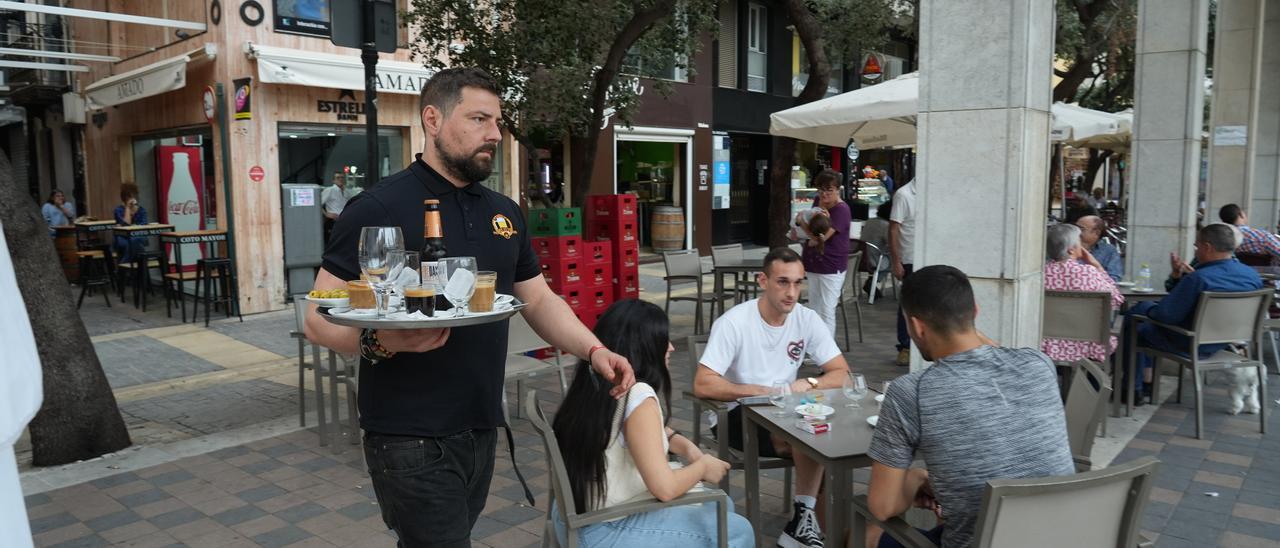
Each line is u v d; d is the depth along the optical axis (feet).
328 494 15.23
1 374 2.92
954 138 14.02
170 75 35.83
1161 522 13.69
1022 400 7.72
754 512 11.74
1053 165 66.59
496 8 25.13
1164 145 27.22
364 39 19.72
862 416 10.87
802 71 68.54
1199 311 17.87
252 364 26.81
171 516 14.29
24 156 64.90
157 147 40.47
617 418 8.73
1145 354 19.79
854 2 42.39
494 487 15.52
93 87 43.86
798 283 13.05
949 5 13.87
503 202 8.10
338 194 38.34
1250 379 19.66
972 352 7.97
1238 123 36.65
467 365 7.43
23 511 3.03
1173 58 26.84
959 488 7.68
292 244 36.99
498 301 6.95
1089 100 71.00
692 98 56.49
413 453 7.20
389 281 6.23
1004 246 13.66
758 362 13.35
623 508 8.64
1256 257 26.99
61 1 48.29
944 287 8.10
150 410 21.52
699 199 58.03
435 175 7.46
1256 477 15.66
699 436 13.64
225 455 17.48
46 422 16.85
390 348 6.39
